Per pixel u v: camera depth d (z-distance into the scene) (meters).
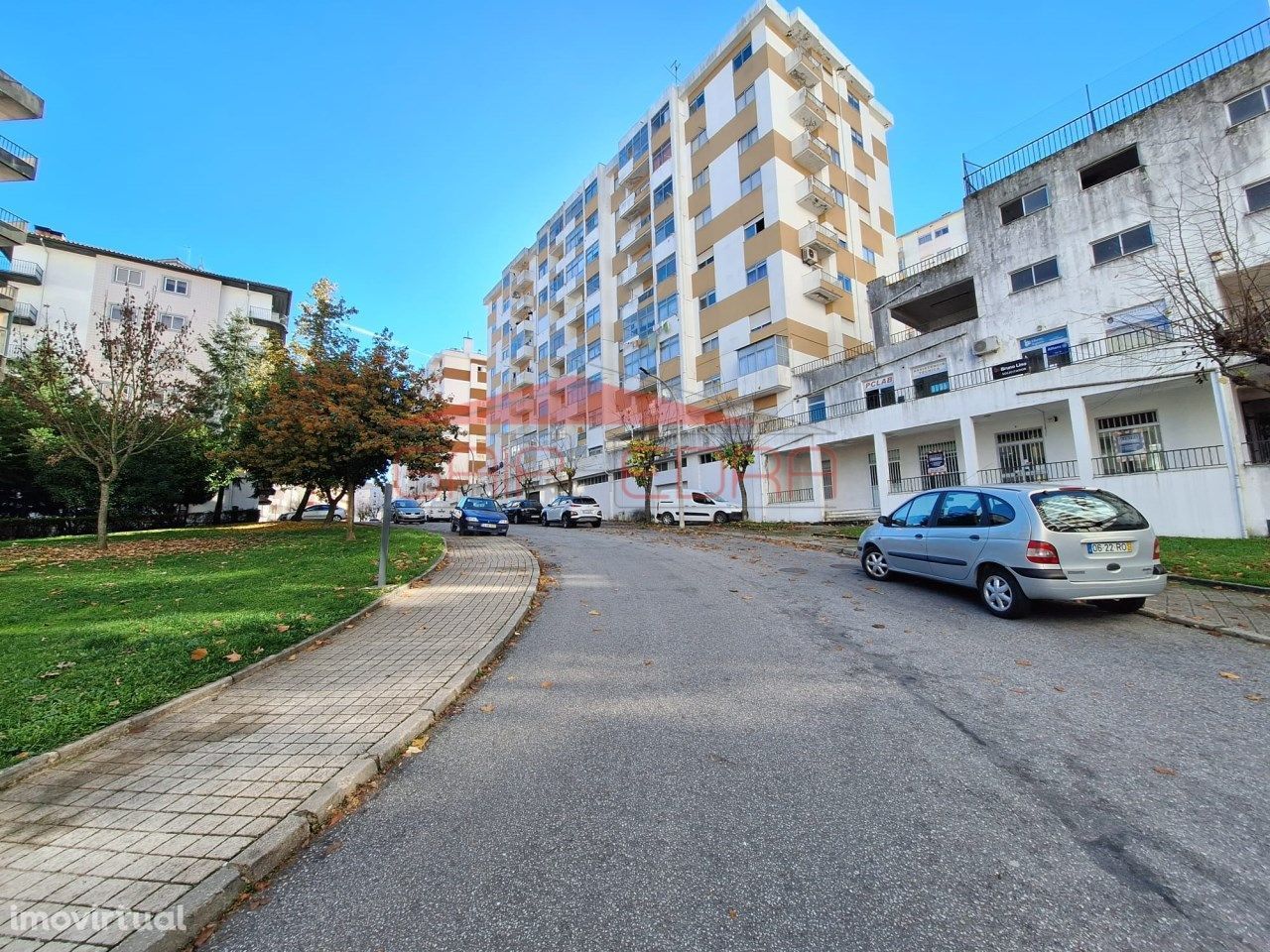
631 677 5.07
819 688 4.65
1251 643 5.62
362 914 2.27
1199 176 14.50
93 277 35.19
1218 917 2.11
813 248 29.02
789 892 2.31
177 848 2.64
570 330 46.41
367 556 11.95
